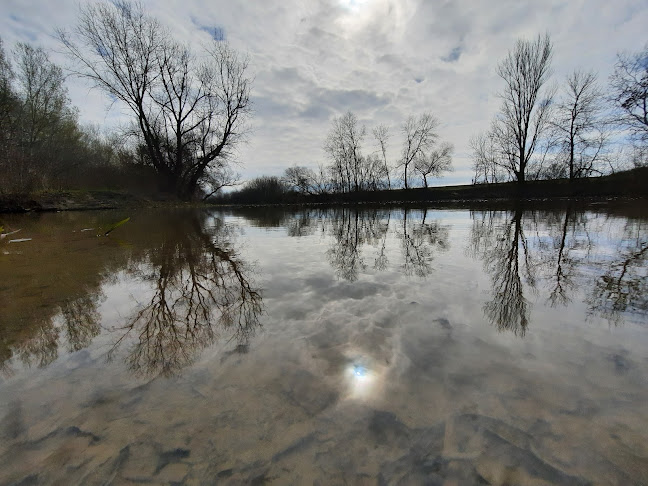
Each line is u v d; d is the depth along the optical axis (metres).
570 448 1.12
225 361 1.72
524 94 22.02
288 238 6.49
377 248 5.14
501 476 1.03
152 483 1.02
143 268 3.74
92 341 1.97
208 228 8.35
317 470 1.06
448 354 1.76
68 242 5.58
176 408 1.35
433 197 28.91
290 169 31.03
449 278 3.26
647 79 14.04
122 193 16.27
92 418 1.30
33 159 13.31
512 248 4.83
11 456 1.12
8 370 1.66
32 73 17.53
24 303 2.61
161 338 2.00
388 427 1.23
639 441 1.14
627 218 8.27
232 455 1.11
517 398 1.38
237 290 2.93
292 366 1.66
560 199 20.12
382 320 2.22
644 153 15.09
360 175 29.92
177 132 19.06
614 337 1.92
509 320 2.19
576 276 3.19
